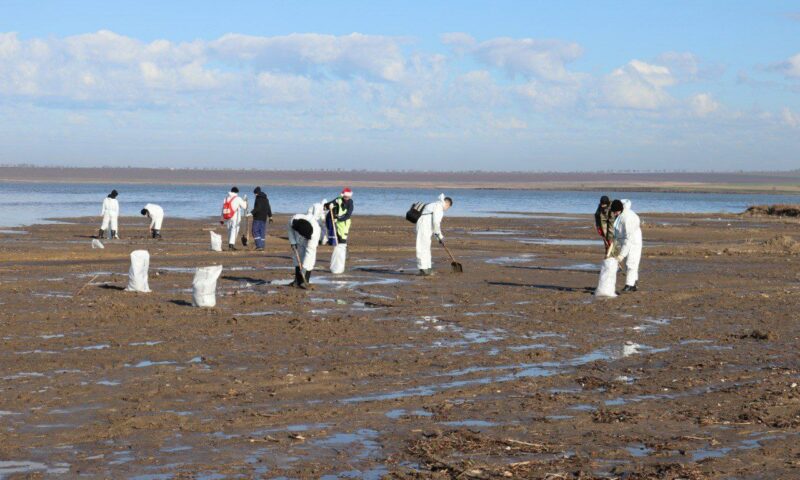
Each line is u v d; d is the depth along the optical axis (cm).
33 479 653
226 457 712
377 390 954
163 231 3934
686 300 1725
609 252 1889
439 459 710
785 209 6606
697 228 4788
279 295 1684
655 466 693
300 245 1862
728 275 2228
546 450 737
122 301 1589
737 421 833
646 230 4569
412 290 1823
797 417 849
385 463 701
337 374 1028
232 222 2797
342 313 1503
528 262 2550
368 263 2427
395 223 4953
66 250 2759
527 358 1139
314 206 2130
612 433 789
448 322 1421
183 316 1435
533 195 15625
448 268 2312
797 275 2245
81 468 681
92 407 863
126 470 677
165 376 1002
